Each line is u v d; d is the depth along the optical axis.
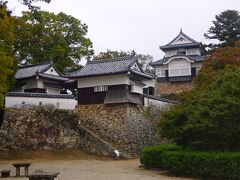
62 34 47.22
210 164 15.95
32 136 27.06
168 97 45.06
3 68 19.39
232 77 18.11
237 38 49.66
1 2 21.53
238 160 15.20
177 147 19.17
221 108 16.31
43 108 28.34
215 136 16.97
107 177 16.16
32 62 43.41
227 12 51.56
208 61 30.91
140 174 17.55
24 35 39.41
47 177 12.20
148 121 32.16
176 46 54.31
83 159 25.86
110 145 27.77
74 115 29.58
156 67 52.06
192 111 18.31
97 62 32.28
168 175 17.39
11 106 27.86
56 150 27.28
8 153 25.44
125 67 29.77
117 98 29.97
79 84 31.92
